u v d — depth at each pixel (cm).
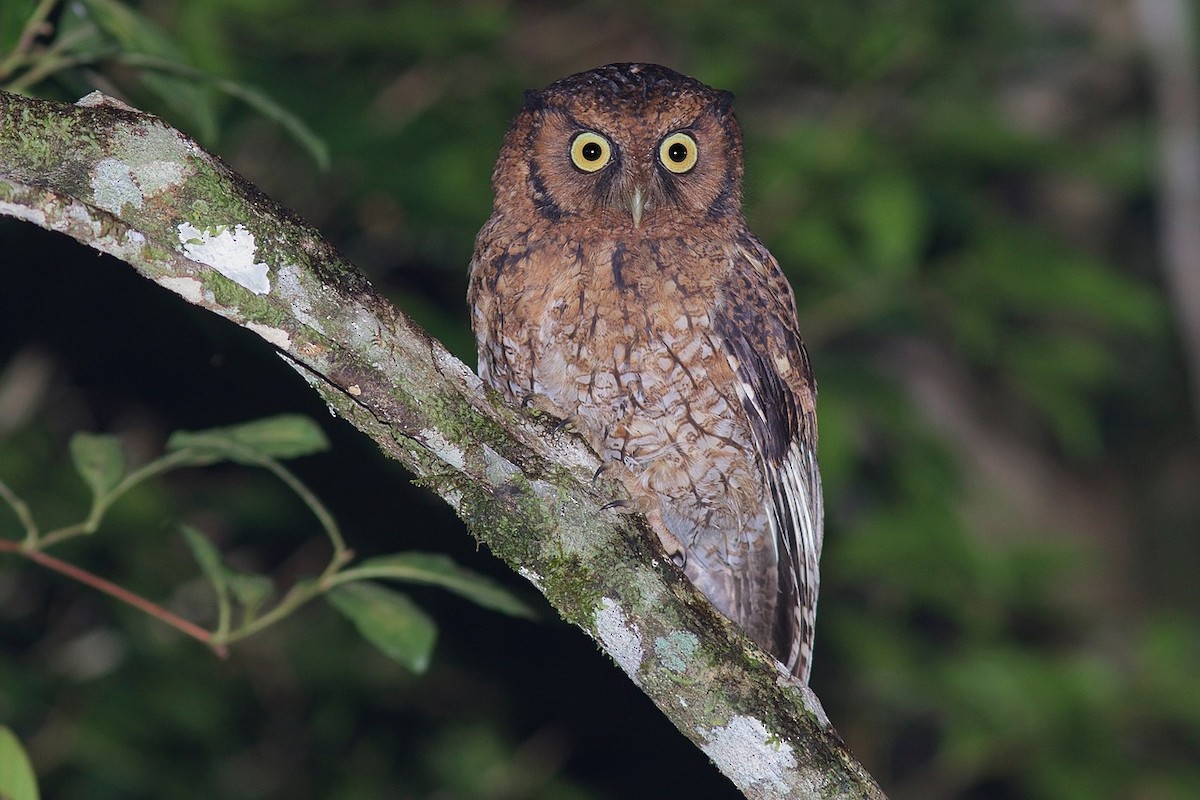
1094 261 1060
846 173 1041
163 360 1104
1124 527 1487
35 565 1081
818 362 1080
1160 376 1510
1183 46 1266
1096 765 1078
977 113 1077
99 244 475
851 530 1129
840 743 540
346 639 1208
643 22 1252
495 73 1100
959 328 1062
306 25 1052
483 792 1159
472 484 529
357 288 503
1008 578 1091
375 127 1058
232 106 1025
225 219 483
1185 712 1076
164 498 1138
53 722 1105
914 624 1316
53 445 1138
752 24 1098
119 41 682
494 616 1193
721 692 532
